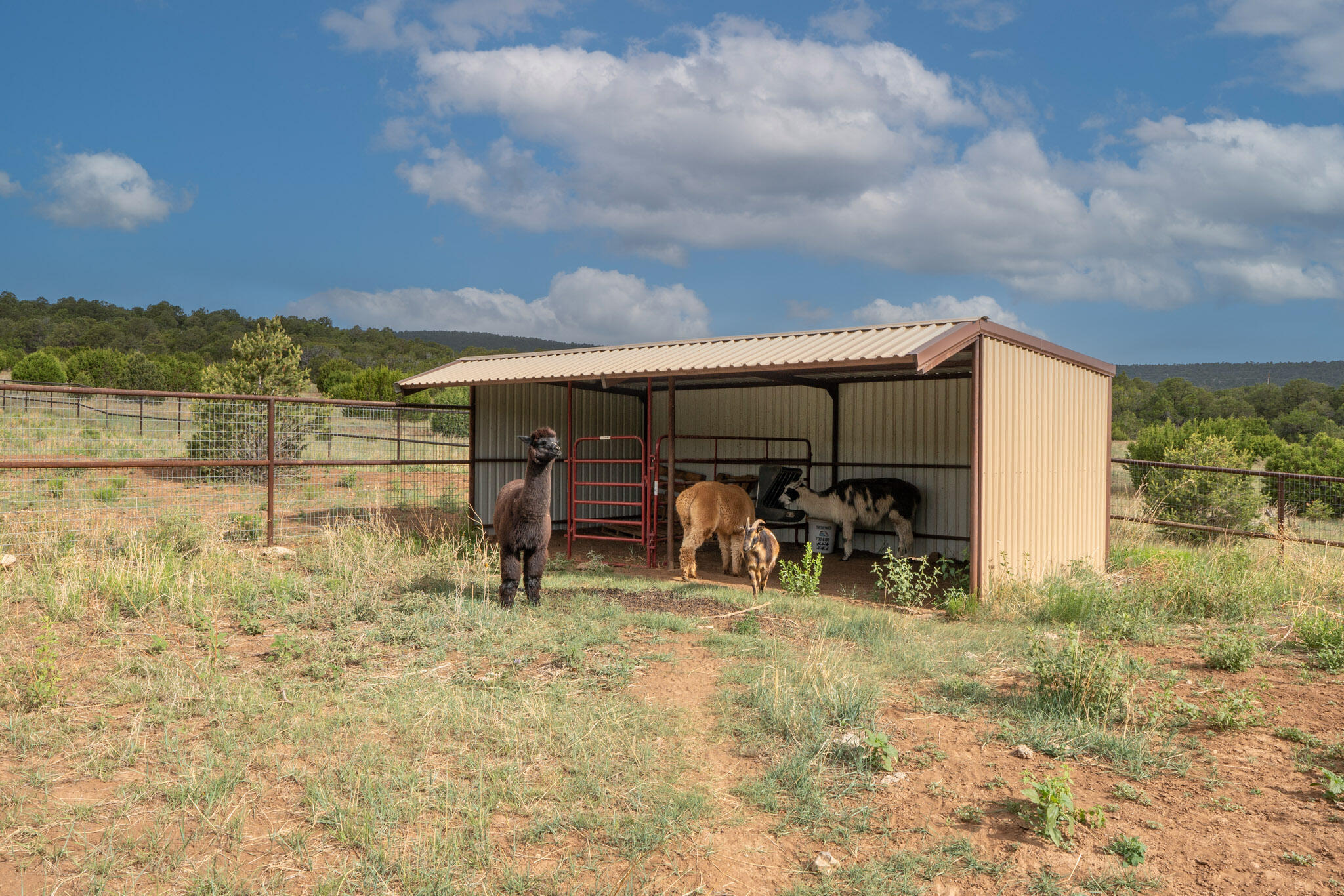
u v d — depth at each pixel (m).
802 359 9.56
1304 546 11.91
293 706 5.34
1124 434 40.78
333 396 41.88
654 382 16.28
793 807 4.20
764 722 5.28
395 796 4.12
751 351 11.09
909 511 13.52
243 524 11.76
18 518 11.15
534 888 3.43
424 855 3.60
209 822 3.86
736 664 6.50
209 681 5.67
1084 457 11.68
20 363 44.78
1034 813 4.06
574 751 4.71
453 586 9.01
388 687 5.74
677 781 4.44
